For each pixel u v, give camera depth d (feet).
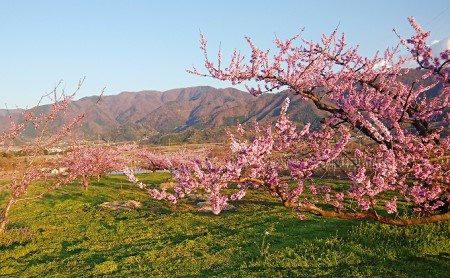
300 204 23.57
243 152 21.70
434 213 29.55
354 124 30.81
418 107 34.12
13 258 42.06
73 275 35.86
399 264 32.42
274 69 31.24
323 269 32.68
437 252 35.06
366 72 34.32
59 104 42.29
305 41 33.14
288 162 23.93
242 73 30.27
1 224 44.14
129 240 48.57
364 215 23.84
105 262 38.50
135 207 73.72
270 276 31.76
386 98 32.76
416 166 25.77
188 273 34.58
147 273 35.27
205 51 29.66
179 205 73.61
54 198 87.66
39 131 42.80
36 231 54.19
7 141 41.47
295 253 37.29
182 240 47.24
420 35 26.55
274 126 24.00
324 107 32.68
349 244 38.40
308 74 31.78
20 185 43.62
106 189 102.63
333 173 83.20
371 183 24.39
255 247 41.42
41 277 35.63
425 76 32.27
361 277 29.76
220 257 38.93
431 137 31.48
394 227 41.34
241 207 68.54
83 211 72.08
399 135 27.94
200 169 23.36
